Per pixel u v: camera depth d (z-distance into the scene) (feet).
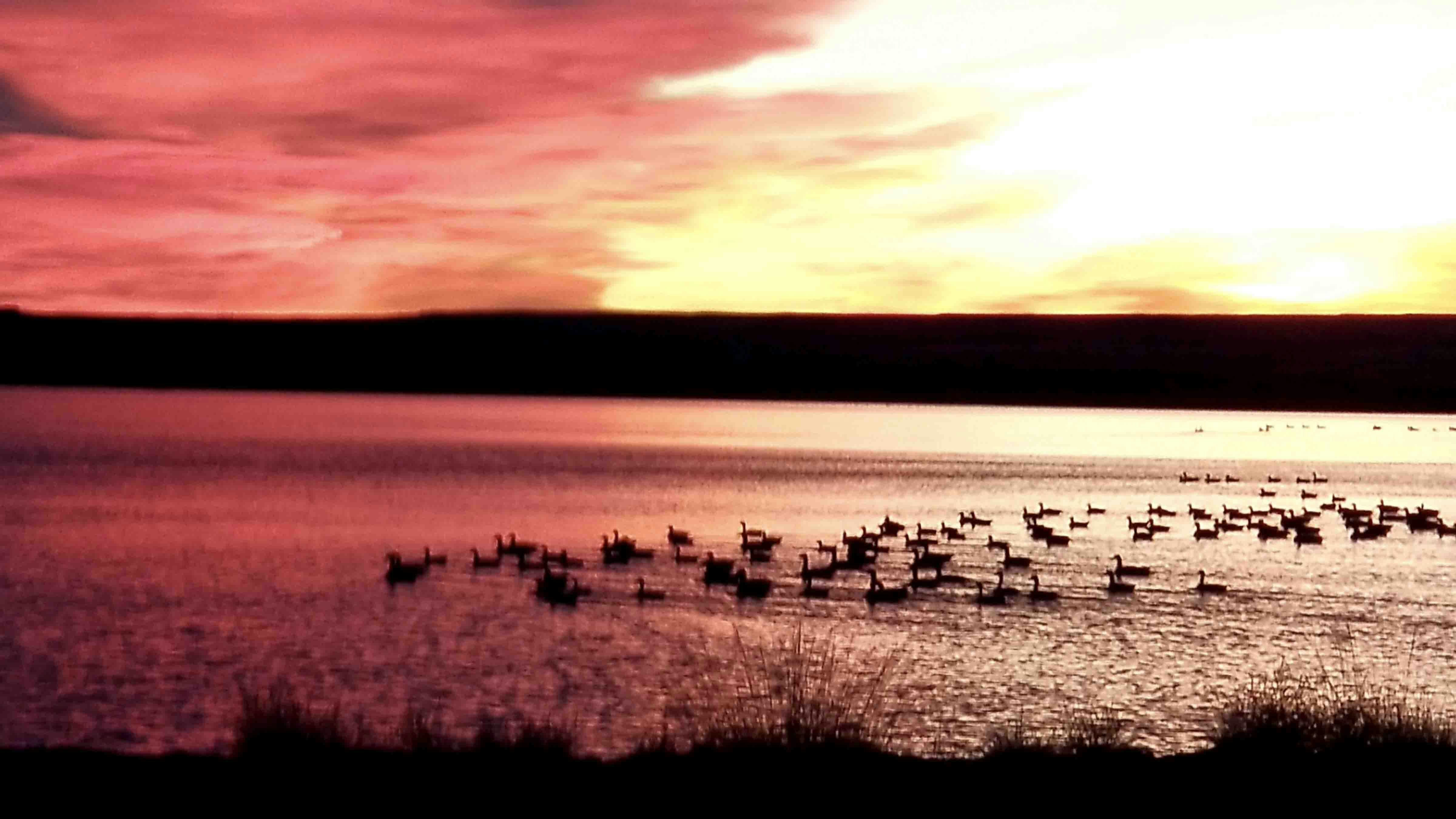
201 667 155.74
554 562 240.53
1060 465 554.87
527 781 48.93
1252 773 50.49
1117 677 147.64
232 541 285.23
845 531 313.94
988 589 211.00
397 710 128.88
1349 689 75.46
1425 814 46.16
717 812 45.91
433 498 392.06
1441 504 407.23
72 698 140.36
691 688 130.11
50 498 380.37
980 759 53.06
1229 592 214.69
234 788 48.19
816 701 59.47
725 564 222.07
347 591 212.84
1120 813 46.21
